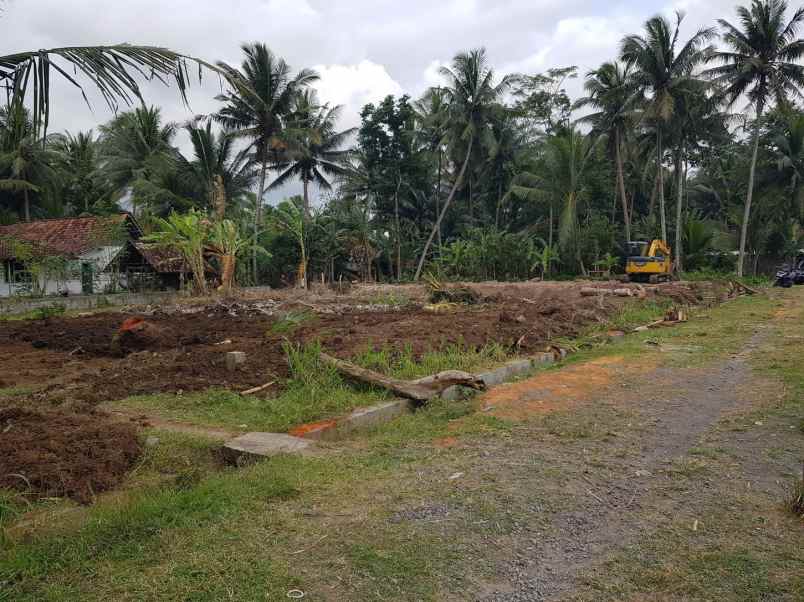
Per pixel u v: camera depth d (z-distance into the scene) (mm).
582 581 2904
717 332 11875
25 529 3354
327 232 33750
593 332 11766
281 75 31844
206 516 3520
